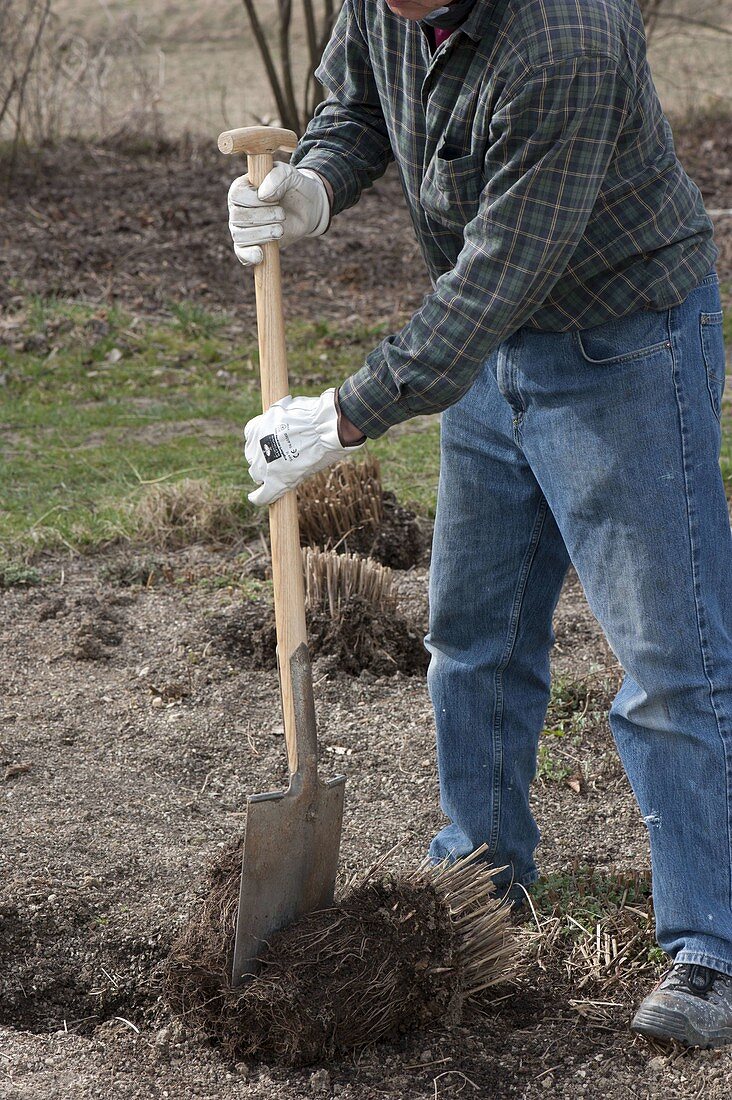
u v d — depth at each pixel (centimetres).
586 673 596
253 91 2742
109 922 399
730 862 339
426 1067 337
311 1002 333
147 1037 355
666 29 2733
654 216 315
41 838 444
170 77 2869
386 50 336
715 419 336
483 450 364
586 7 292
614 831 464
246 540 809
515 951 371
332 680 603
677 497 327
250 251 344
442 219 334
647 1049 343
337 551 757
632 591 334
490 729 390
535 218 299
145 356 1245
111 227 1653
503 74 296
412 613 677
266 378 347
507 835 401
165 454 955
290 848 339
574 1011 363
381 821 471
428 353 312
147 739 540
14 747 526
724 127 2316
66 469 925
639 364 323
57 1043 351
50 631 665
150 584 735
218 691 591
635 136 309
